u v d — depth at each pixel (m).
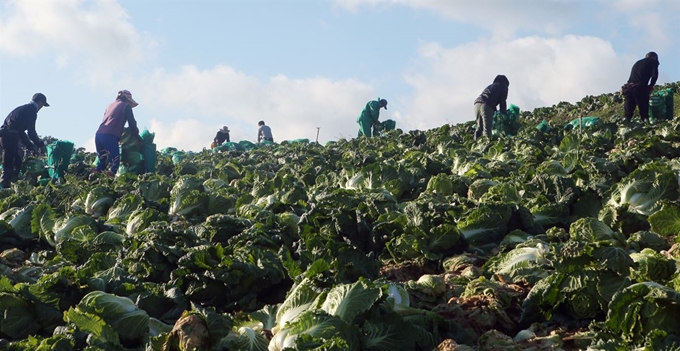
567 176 12.50
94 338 6.02
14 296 6.86
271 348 5.68
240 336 5.90
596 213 10.96
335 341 5.19
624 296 5.76
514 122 24.62
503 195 11.78
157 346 5.87
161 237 9.05
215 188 16.52
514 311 7.23
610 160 15.05
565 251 6.81
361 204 10.86
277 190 14.84
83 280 7.32
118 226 12.17
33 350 5.81
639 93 23.72
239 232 10.16
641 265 6.92
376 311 6.01
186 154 32.84
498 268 8.22
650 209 10.16
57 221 11.78
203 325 5.84
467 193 13.38
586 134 21.23
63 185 18.06
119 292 7.30
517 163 16.36
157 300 7.12
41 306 6.89
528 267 7.89
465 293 7.50
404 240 9.16
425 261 9.05
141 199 13.30
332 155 21.89
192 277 7.53
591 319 6.56
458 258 8.94
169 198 15.04
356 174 14.52
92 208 14.35
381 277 7.72
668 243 8.88
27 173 21.70
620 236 8.34
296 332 5.55
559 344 6.15
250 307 7.60
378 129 32.31
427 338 6.06
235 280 7.49
